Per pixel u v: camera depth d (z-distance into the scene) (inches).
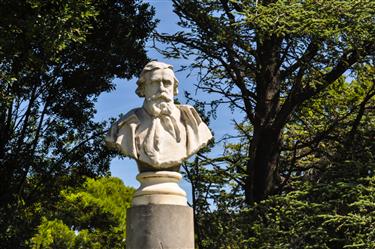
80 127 815.1
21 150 771.4
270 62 735.7
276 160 756.0
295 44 679.7
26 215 738.8
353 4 616.7
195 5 713.6
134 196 346.3
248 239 618.2
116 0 782.5
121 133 354.9
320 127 794.2
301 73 699.4
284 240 601.3
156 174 343.9
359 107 774.5
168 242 332.2
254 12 647.8
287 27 649.6
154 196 339.0
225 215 693.9
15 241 653.9
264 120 759.1
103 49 772.6
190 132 356.2
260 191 738.2
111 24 768.9
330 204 593.6
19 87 734.5
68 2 562.9
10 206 712.4
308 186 631.2
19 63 630.5
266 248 593.0
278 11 626.5
